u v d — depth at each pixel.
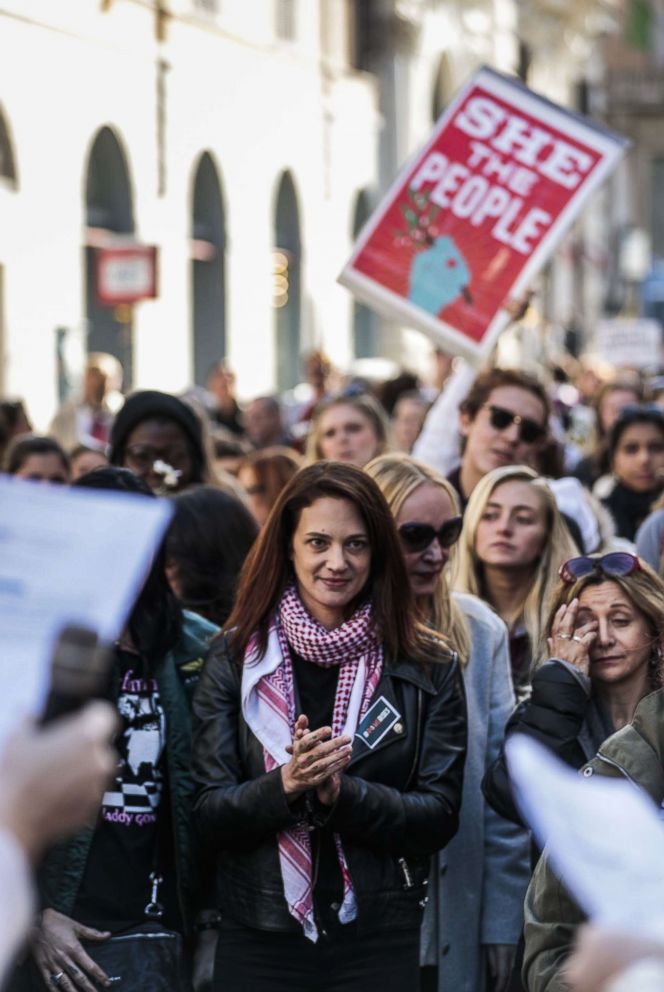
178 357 30.45
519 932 6.31
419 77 41.97
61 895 5.48
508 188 10.18
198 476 8.76
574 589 5.84
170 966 5.51
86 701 2.16
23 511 2.16
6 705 2.11
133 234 28.62
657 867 2.30
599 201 60.72
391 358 40.56
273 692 5.65
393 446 10.30
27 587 2.14
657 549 8.88
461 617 6.52
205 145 31.23
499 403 8.70
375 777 5.60
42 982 5.42
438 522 6.53
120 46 27.75
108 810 5.62
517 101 10.18
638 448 11.53
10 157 24.77
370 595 5.75
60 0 25.77
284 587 5.76
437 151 10.25
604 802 2.33
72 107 26.27
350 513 5.66
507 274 10.12
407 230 10.21
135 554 2.17
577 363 29.92
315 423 10.32
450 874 6.27
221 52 31.66
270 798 5.35
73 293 26.47
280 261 34.94
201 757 5.64
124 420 8.68
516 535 7.19
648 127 76.19
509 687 6.57
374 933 5.51
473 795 6.34
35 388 25.41
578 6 55.91
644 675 5.84
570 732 5.70
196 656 5.91
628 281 56.78
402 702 5.68
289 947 5.50
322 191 36.97
